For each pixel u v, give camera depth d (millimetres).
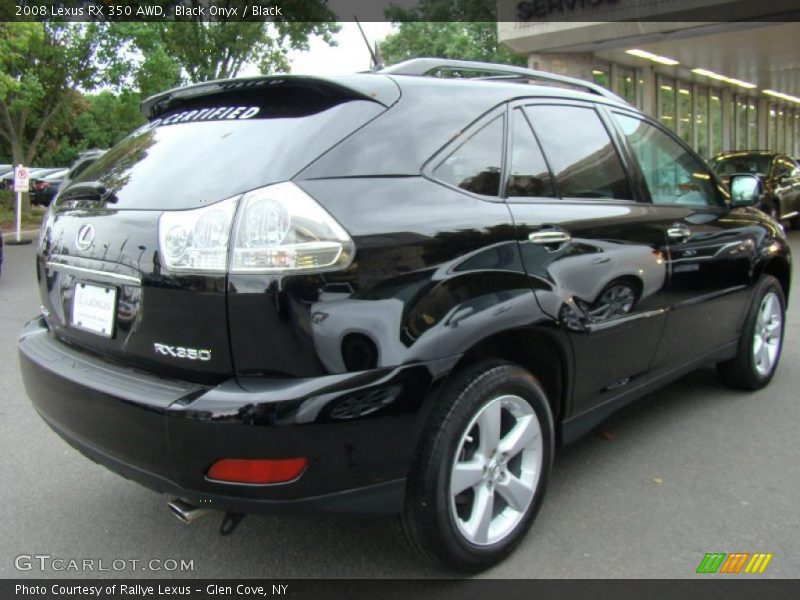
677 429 4047
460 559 2574
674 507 3174
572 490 3342
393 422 2268
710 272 3918
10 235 16625
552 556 2805
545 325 2740
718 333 4141
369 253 2234
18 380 5094
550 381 3004
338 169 2305
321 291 2156
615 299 3170
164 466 2252
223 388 2182
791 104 30844
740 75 22047
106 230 2516
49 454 3832
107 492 3420
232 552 2902
